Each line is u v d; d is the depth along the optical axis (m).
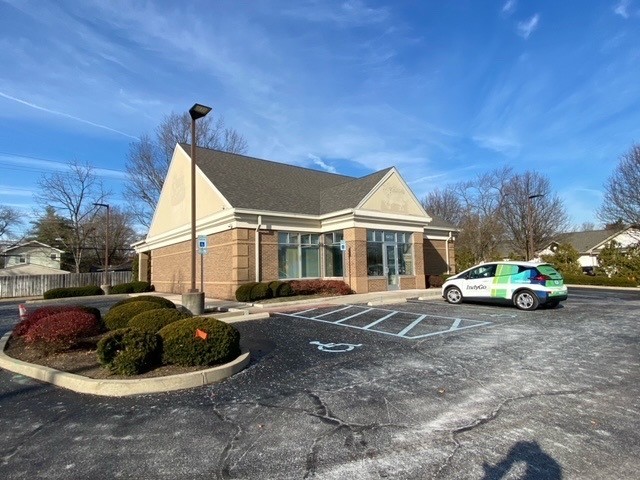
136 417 4.79
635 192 32.88
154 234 28.73
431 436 4.05
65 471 3.56
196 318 7.07
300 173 25.64
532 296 13.44
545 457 3.59
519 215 45.12
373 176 21.34
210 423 4.54
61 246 50.62
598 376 5.96
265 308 14.67
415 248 21.77
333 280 19.00
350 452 3.75
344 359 7.22
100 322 9.74
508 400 5.02
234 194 18.75
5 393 5.86
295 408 4.92
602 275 29.92
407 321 11.28
